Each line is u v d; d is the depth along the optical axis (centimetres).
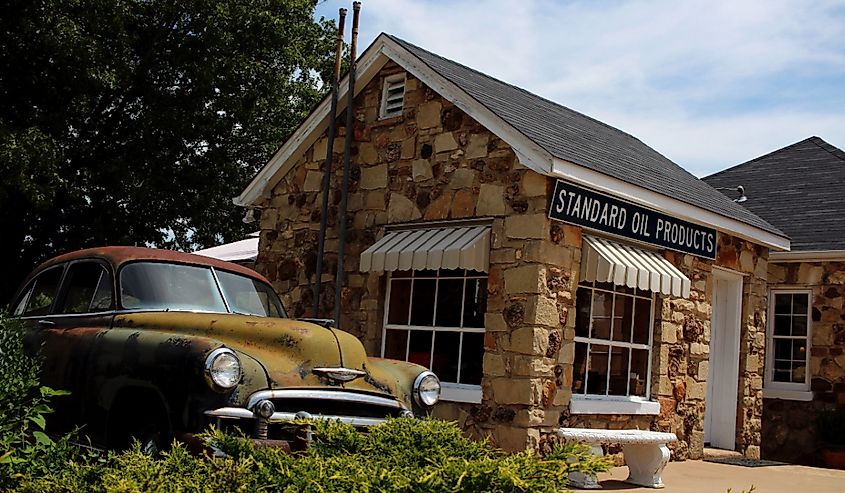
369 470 382
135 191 2022
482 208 1066
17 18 1794
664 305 1181
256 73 2175
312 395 607
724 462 1239
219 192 2262
